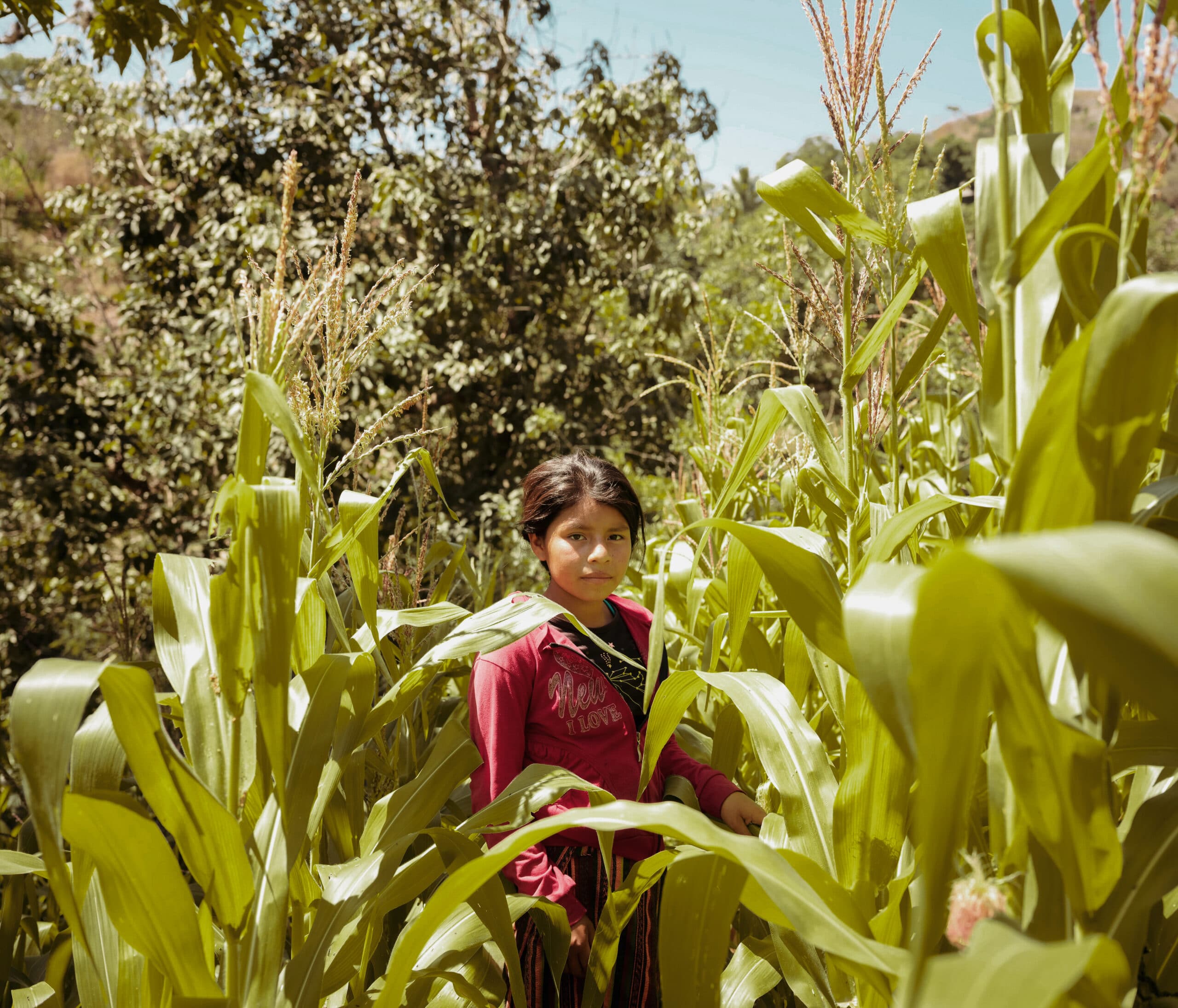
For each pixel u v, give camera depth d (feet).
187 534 24.49
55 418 23.16
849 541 4.32
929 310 6.08
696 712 6.86
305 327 3.84
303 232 22.45
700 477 7.61
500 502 23.18
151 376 25.04
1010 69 3.18
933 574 1.67
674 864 3.50
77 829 3.04
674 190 25.81
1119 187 2.86
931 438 8.41
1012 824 2.65
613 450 25.43
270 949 3.45
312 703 3.92
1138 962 2.53
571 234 25.22
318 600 4.48
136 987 3.85
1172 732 2.70
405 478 21.15
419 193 22.47
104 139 28.09
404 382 22.90
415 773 5.86
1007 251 2.92
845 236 4.25
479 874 2.91
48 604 23.07
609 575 5.12
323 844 5.51
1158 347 2.17
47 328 23.43
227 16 12.39
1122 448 2.30
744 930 5.25
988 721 3.46
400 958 3.14
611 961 4.00
